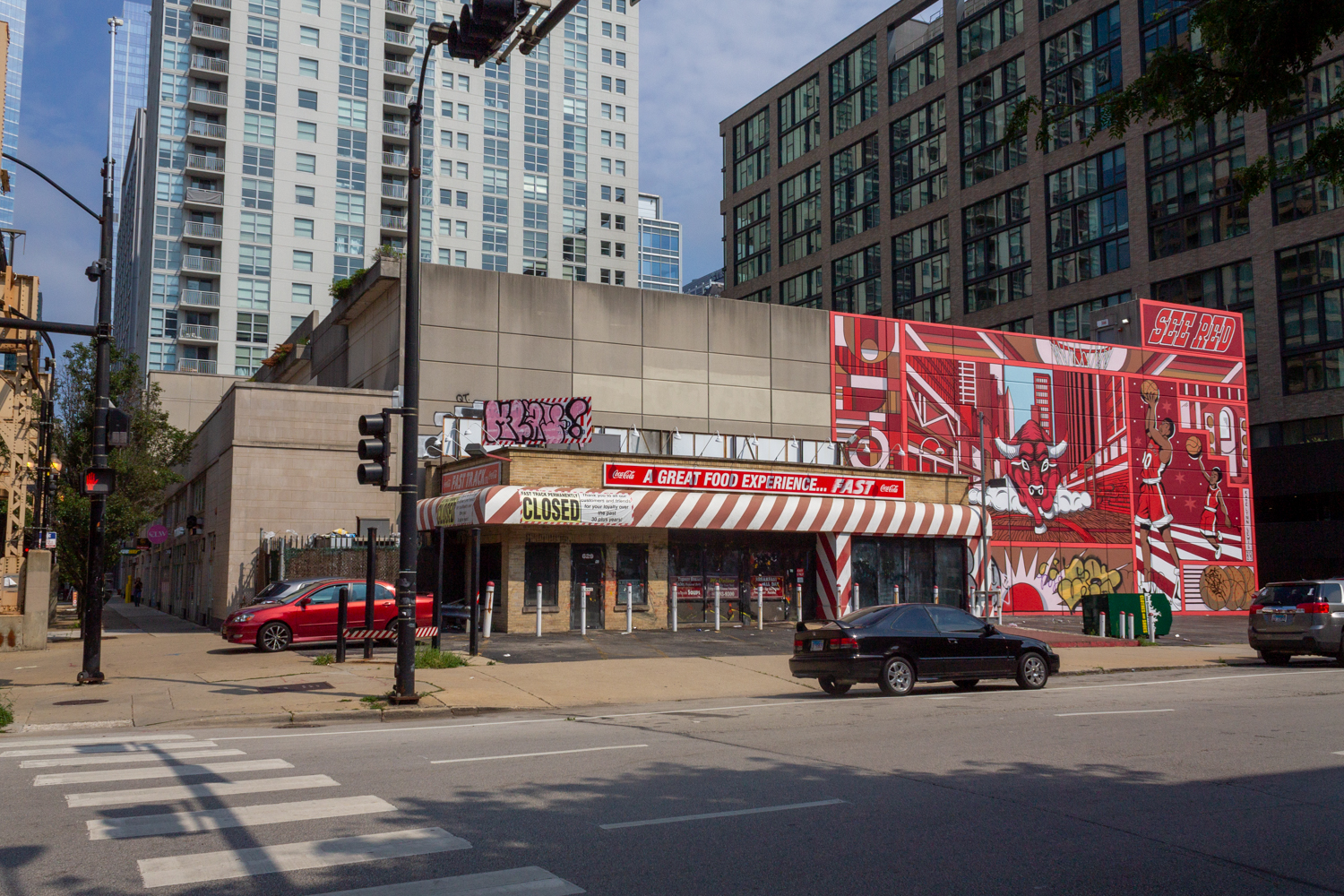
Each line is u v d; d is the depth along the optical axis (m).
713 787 8.64
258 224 82.06
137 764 9.79
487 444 29.30
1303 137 52.00
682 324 33.44
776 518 27.45
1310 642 21.34
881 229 74.75
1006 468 37.47
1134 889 5.91
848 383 35.66
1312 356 51.62
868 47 77.94
